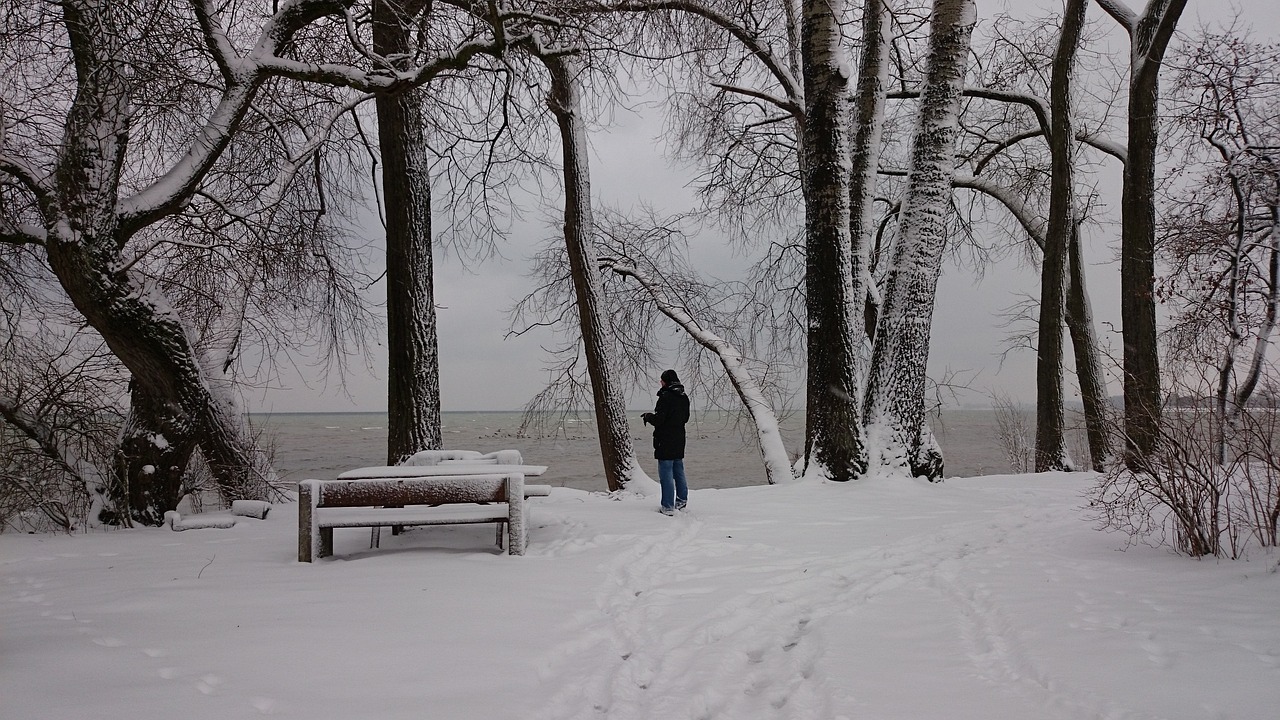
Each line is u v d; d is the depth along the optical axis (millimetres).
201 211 11812
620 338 18062
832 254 11867
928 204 11508
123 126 8672
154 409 9219
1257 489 5906
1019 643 3912
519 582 5496
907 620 4555
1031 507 9055
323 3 8562
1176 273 14188
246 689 3270
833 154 12023
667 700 3412
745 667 3951
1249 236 13719
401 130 10094
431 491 6527
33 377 9312
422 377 10148
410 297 10148
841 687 3422
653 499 11234
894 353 11539
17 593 5324
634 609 4988
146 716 2922
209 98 10555
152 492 9125
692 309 18062
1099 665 3504
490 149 13500
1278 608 4266
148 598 4930
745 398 14930
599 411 13477
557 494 11625
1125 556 5961
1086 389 17672
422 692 3307
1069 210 15641
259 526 8727
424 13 9367
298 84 11781
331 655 3773
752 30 14945
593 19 10578
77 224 8297
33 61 8961
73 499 9281
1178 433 5852
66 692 3139
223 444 9867
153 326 8828
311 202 13977
